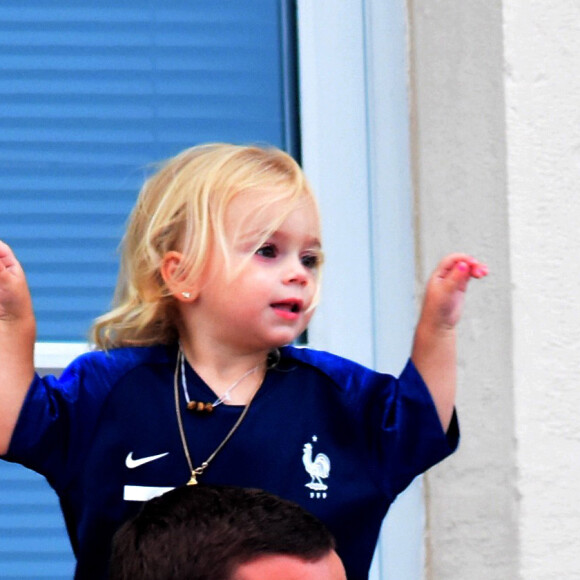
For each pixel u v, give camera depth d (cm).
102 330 687
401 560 848
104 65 882
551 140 805
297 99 891
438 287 651
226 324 652
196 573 438
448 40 841
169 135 884
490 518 811
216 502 473
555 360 800
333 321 877
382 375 672
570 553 799
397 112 878
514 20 803
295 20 890
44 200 876
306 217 659
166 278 666
